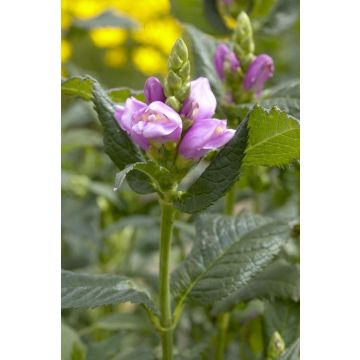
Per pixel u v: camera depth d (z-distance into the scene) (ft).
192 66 3.10
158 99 1.88
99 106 1.96
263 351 2.41
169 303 2.03
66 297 1.99
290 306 2.34
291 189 2.77
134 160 1.95
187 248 3.10
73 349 2.53
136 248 3.20
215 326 2.72
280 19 2.79
